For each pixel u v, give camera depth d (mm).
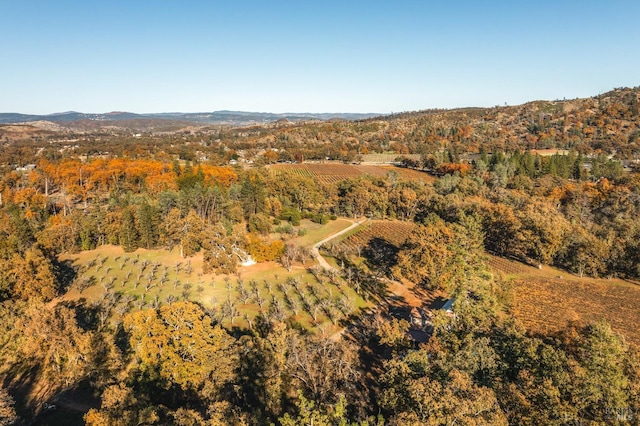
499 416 30625
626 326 69375
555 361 39031
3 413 38219
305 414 34656
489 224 110312
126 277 80750
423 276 81000
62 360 48344
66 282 77625
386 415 40406
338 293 78750
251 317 68125
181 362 42344
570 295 82125
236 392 41844
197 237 91438
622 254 92312
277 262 92688
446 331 50844
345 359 46000
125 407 34969
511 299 74938
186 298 72750
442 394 31641
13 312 56469
